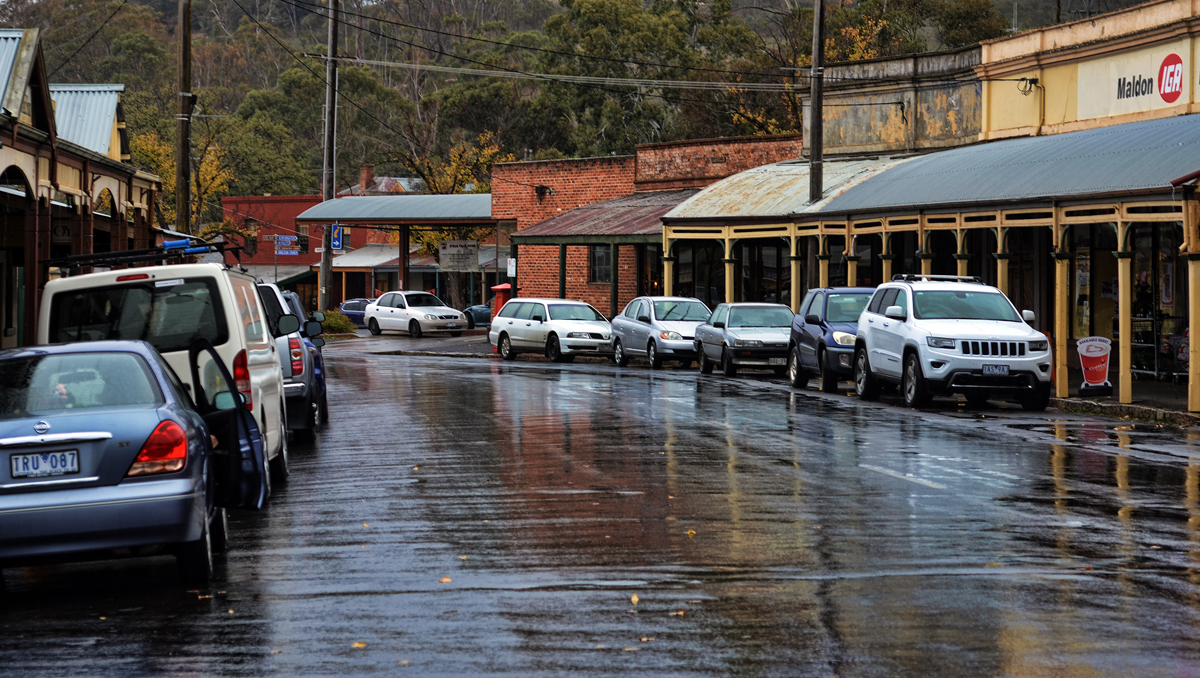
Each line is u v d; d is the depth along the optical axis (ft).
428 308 163.94
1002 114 100.78
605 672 18.40
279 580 25.34
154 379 25.80
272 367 39.86
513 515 32.86
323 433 55.06
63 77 310.65
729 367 89.92
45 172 56.49
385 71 343.67
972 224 79.71
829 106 119.14
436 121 272.31
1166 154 65.41
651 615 21.84
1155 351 79.00
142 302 34.81
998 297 66.59
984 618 21.44
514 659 19.15
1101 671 18.24
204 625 21.71
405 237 185.26
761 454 45.50
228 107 350.23
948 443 48.75
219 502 27.76
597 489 37.32
